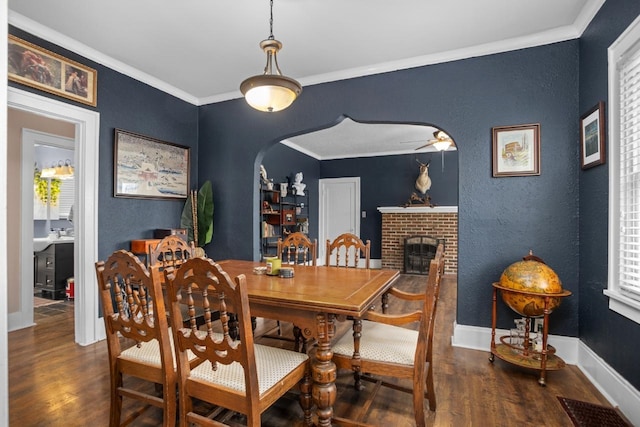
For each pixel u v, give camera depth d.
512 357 2.33
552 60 2.59
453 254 6.61
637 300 1.78
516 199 2.68
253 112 3.73
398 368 1.58
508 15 2.37
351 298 1.58
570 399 2.00
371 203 7.53
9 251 3.23
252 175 3.73
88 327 2.84
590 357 2.28
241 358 1.23
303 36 2.65
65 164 5.59
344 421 1.61
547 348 2.32
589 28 2.34
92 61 2.90
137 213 3.30
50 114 2.63
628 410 1.81
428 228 6.79
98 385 2.13
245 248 3.77
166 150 3.60
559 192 2.57
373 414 1.85
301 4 2.25
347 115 3.26
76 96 2.77
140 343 1.62
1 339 0.69
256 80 1.98
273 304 1.60
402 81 3.06
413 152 7.20
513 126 2.68
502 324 2.73
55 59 2.62
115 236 3.09
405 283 5.64
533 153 2.63
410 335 1.86
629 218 1.92
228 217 3.85
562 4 2.25
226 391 1.30
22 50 2.43
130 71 3.20
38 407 1.88
